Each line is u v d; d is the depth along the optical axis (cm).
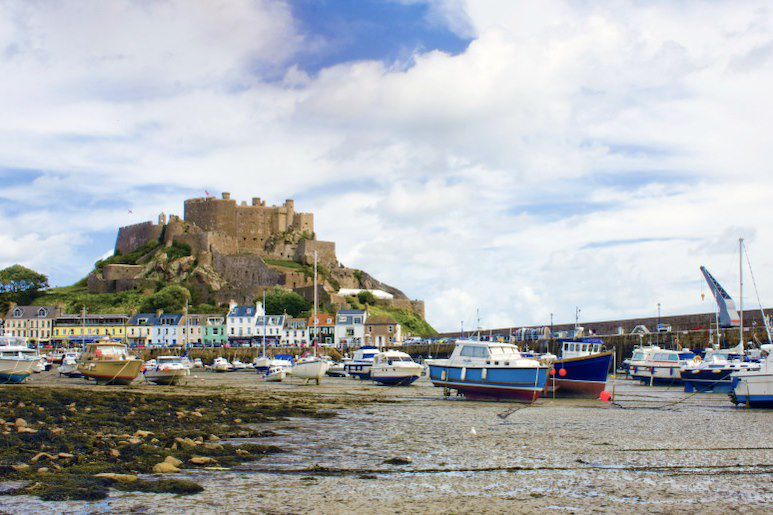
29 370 5559
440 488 1755
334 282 19075
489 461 2138
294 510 1525
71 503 1523
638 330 9475
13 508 1478
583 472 1970
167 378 6119
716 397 4844
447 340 13412
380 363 6712
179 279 18600
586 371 4581
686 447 2428
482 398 4544
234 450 2238
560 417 3441
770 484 1822
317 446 2427
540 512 1537
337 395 4981
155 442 2267
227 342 15538
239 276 18712
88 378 5919
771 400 3847
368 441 2559
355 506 1566
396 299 19212
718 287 8338
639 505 1603
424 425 3069
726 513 1541
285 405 3903
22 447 2044
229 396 4556
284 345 14612
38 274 19962
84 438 2236
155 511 1493
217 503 1570
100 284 19275
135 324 16250
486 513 1524
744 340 8050
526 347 9812
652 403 4334
